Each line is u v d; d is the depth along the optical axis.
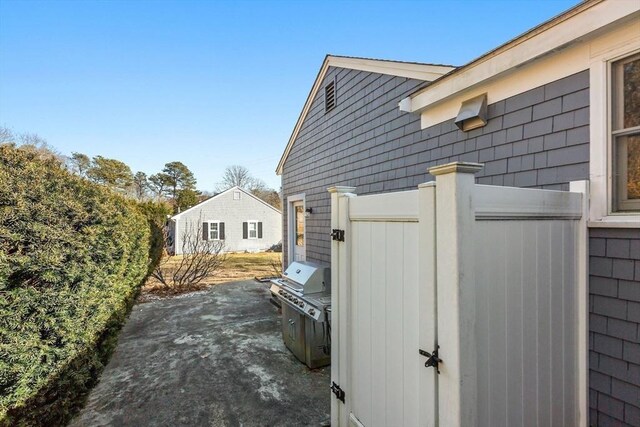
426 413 1.68
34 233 1.94
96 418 2.82
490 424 1.63
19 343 1.84
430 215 1.64
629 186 2.03
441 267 1.57
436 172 1.59
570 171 2.30
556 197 1.98
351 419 2.45
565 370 2.02
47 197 2.13
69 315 2.27
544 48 2.36
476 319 1.56
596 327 2.10
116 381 3.50
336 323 2.62
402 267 1.90
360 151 5.23
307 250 7.32
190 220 19.20
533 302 1.84
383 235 2.08
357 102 5.30
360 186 5.23
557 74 2.40
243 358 4.09
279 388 3.35
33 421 2.09
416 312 1.78
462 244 1.50
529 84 2.61
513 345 1.73
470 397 1.51
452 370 1.51
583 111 2.22
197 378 3.56
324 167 6.49
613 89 2.08
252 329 5.25
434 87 3.44
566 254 2.03
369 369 2.25
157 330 5.23
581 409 2.09
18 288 1.84
